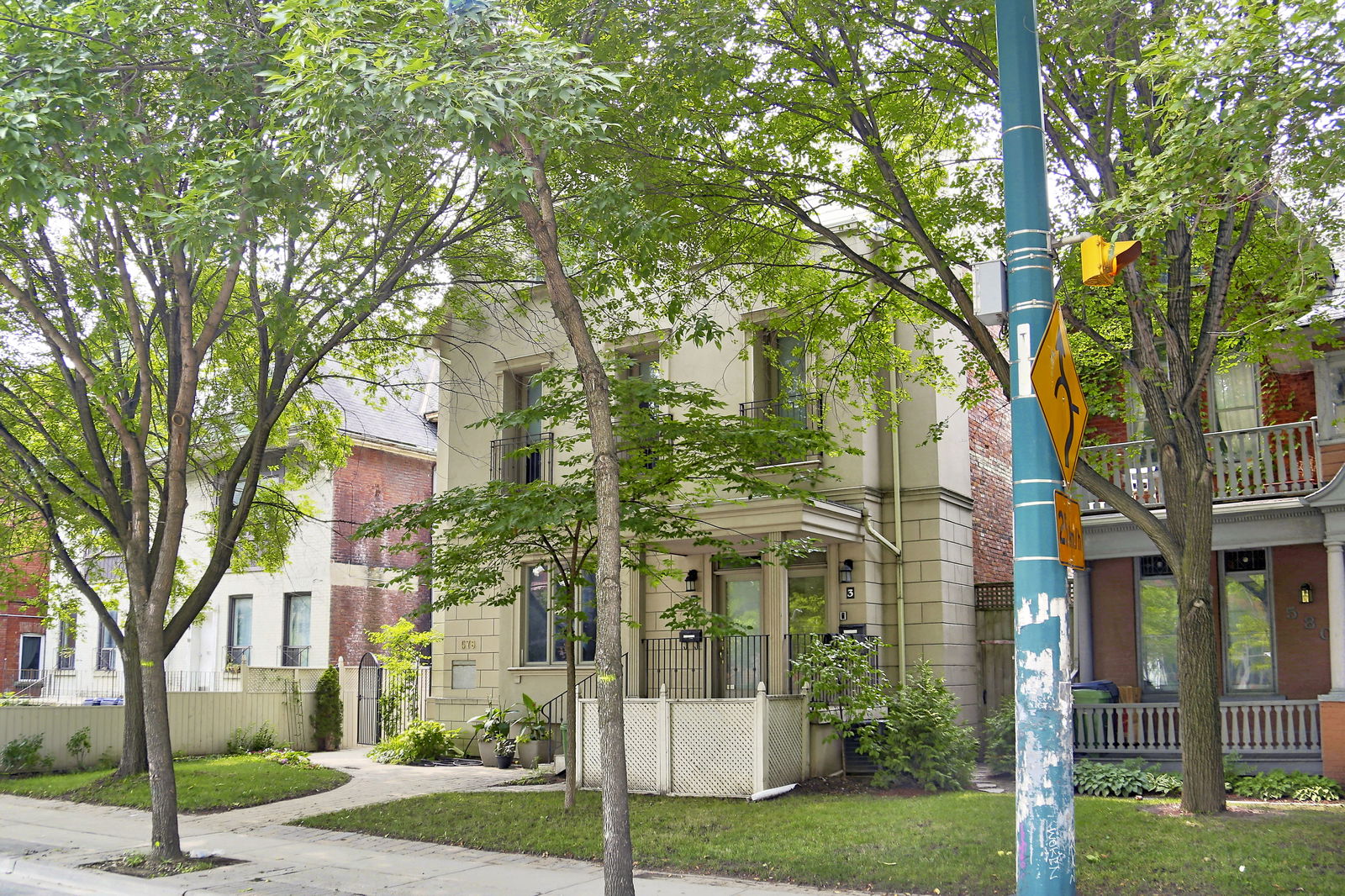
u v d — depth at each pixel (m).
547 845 10.70
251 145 9.49
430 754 19.92
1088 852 9.03
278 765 18.19
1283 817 10.46
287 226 10.20
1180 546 11.38
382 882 9.30
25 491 17.19
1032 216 6.11
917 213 13.20
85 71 9.22
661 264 13.89
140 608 11.05
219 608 27.39
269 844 11.41
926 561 17.08
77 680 30.73
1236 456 16.16
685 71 11.38
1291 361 15.28
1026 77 6.25
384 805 13.60
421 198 14.66
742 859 9.60
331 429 18.88
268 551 19.17
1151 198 8.24
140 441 13.77
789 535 16.34
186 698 20.47
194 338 14.65
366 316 14.32
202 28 10.71
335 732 22.70
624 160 12.03
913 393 17.47
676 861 9.81
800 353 15.92
